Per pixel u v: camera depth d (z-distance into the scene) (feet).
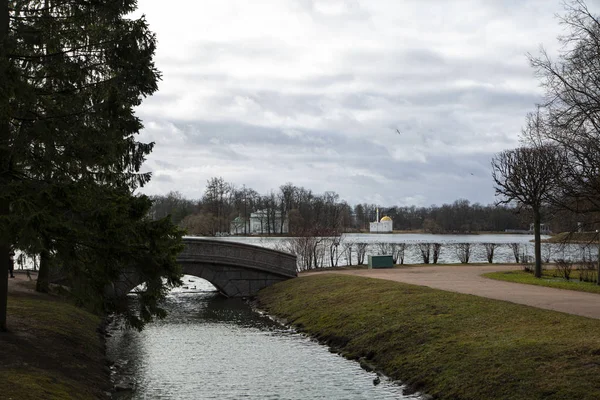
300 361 65.21
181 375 59.21
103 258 46.93
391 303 79.46
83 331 71.20
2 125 45.55
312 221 314.76
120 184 58.18
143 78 59.16
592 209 80.79
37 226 39.81
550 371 44.34
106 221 45.39
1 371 43.73
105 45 50.83
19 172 45.57
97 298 47.93
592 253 205.46
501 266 150.82
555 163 107.96
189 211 425.28
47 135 44.60
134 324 51.13
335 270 148.25
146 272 48.80
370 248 274.57
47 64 49.42
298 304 99.40
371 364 62.13
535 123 108.99
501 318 61.93
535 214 113.70
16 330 58.23
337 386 54.44
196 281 180.34
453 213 594.65
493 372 47.29
